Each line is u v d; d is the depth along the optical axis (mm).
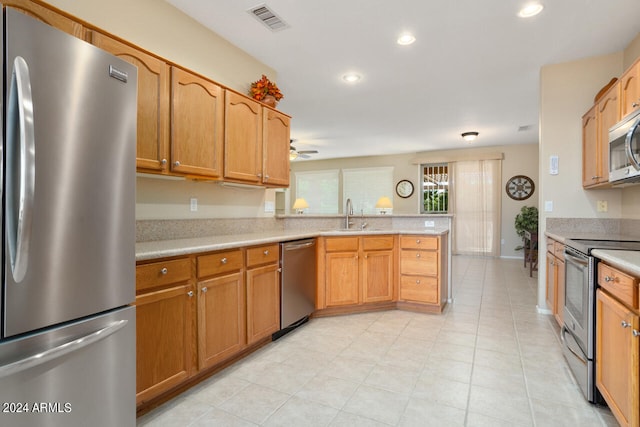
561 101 3408
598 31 2809
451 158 8133
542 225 3480
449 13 2561
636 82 2156
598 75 3275
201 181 2750
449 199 8195
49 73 1077
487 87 4090
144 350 1711
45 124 1063
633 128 2064
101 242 1267
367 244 3523
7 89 977
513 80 3873
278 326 2777
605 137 2686
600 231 3283
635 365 1390
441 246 3527
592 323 1866
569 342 2268
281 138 3219
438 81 3914
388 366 2338
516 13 2555
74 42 1158
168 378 1831
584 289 1951
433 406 1864
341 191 9578
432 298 3514
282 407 1855
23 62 1006
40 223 1054
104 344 1281
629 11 2520
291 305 2932
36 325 1051
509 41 2979
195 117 2334
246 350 2521
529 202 7512
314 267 3311
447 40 2969
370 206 9195
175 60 2514
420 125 5922
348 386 2074
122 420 1357
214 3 2455
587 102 3314
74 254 1165
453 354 2531
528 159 7523
